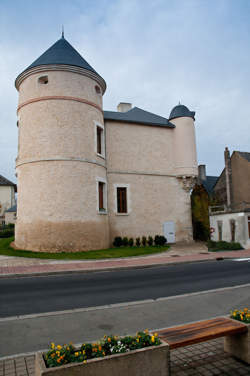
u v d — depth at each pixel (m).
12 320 5.80
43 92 17.39
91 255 15.14
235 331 3.82
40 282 9.47
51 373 2.72
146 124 22.28
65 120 17.17
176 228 22.16
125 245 19.78
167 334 3.71
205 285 8.85
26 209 16.62
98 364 2.90
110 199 20.22
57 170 16.55
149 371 3.10
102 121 19.62
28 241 16.25
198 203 24.55
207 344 4.51
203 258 14.76
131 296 7.62
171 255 16.27
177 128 23.19
